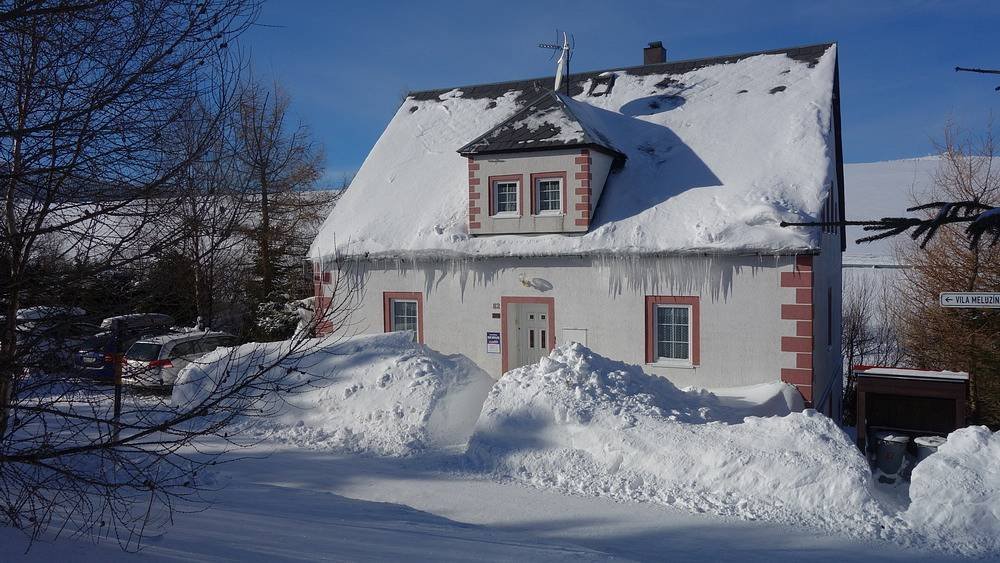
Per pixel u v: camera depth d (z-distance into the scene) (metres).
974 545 7.27
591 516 8.24
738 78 17.91
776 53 18.31
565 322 15.05
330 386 12.95
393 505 8.53
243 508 7.78
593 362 11.64
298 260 23.67
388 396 12.44
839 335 19.00
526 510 8.51
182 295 6.36
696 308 13.86
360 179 19.44
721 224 13.66
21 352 5.45
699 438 9.41
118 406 6.59
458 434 11.76
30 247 5.47
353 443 11.55
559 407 10.58
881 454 10.09
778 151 15.03
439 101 21.56
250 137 16.36
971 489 7.86
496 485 9.51
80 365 5.81
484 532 7.32
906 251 21.31
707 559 6.91
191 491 8.65
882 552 7.13
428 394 12.22
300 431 12.06
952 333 15.80
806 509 8.23
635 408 10.45
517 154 15.59
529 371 11.72
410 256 16.23
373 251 16.64
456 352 16.17
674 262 13.98
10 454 5.51
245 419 12.48
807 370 12.98
